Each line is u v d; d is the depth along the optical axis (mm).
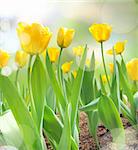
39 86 839
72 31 885
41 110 848
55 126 883
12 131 842
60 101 893
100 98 940
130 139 970
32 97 845
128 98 1063
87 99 994
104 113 944
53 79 876
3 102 919
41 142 833
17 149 837
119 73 1054
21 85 934
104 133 1008
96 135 990
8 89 791
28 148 824
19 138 839
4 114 856
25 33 767
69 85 977
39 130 848
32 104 847
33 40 775
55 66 954
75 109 879
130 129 993
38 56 823
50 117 883
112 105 938
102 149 960
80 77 871
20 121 806
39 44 785
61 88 911
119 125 946
